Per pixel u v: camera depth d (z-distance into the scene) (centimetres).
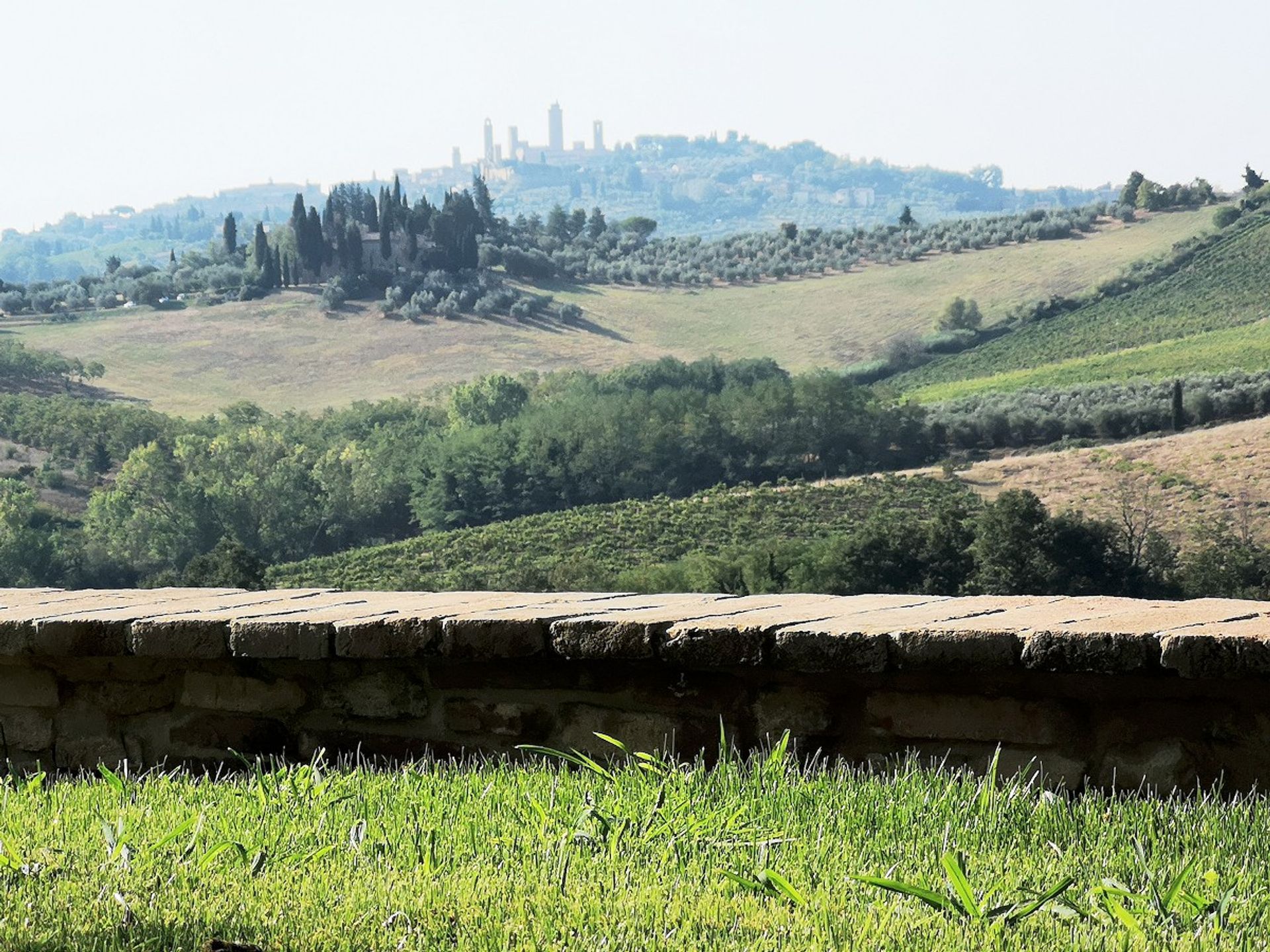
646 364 13525
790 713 347
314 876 272
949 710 332
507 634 356
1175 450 7781
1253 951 225
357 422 12388
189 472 9794
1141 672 301
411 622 364
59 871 283
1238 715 304
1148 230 16362
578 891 257
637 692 361
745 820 298
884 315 15725
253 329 16388
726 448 9581
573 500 9562
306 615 388
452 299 16650
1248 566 5734
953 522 5747
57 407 12312
